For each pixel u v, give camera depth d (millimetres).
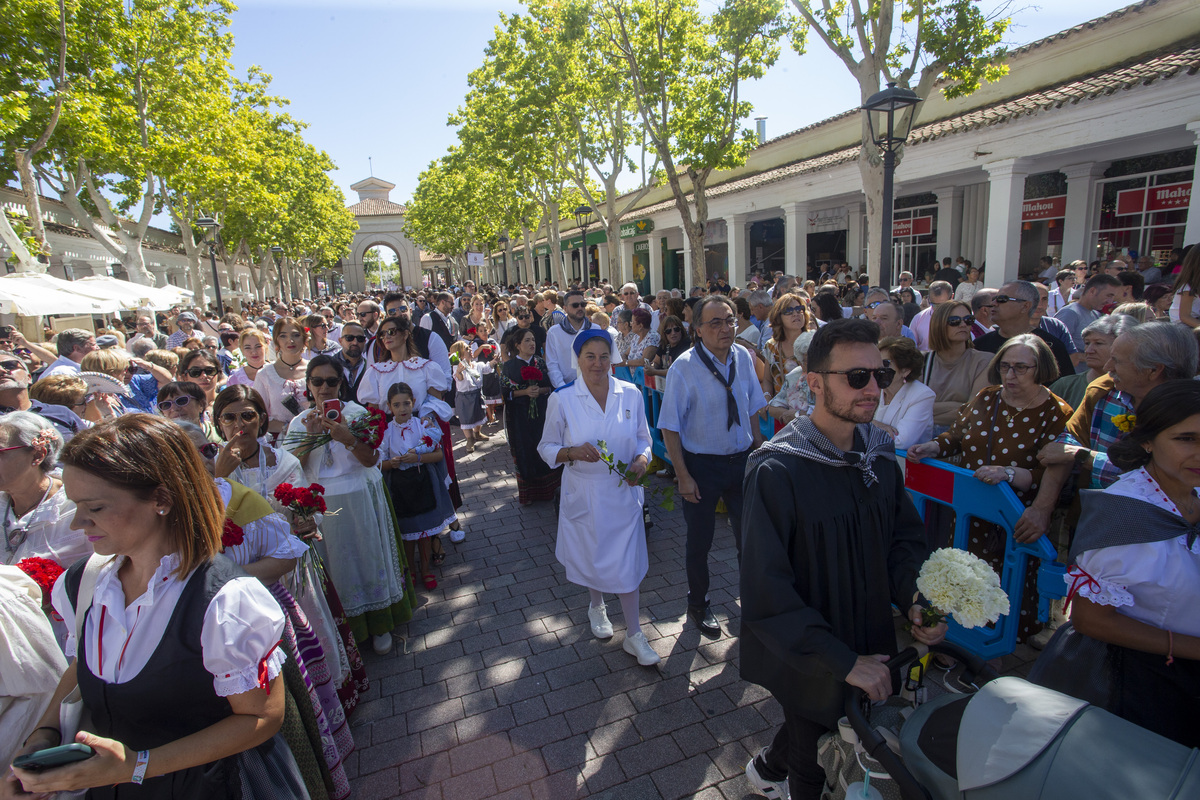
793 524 1951
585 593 4395
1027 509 2969
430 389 4863
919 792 1585
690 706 3197
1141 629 1852
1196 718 1913
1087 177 12266
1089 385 3432
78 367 5582
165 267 29359
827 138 17219
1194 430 1751
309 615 3004
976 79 9234
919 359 3545
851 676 1727
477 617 4168
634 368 7215
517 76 18734
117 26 13805
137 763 1499
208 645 1604
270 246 31484
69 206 14992
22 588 2061
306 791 2002
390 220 72312
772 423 5020
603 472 3482
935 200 15656
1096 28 10969
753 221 20203
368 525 3709
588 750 2943
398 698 3396
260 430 3186
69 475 1527
